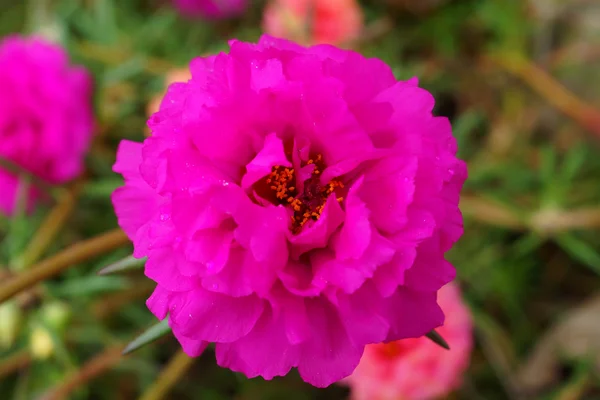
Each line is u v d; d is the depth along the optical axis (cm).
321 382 15
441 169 15
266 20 22
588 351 21
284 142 15
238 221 14
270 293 15
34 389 21
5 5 28
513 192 22
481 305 22
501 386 22
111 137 24
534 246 22
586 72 23
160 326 16
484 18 23
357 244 14
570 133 23
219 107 15
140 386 22
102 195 22
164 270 15
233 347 15
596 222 21
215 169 15
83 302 20
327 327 15
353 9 22
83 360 22
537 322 22
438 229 15
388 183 15
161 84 23
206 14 25
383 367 18
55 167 21
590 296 22
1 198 21
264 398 22
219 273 14
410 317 15
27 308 19
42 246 20
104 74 23
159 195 15
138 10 27
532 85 23
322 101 15
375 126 15
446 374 18
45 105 21
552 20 23
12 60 21
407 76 22
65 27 24
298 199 15
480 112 24
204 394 22
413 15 23
